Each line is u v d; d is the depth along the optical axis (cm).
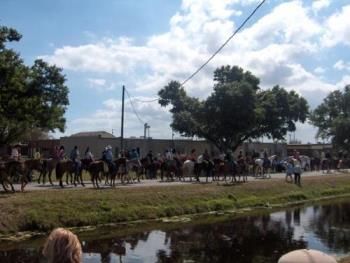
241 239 2345
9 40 3738
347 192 4947
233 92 6184
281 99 7144
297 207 3762
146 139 6681
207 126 6550
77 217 2497
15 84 3784
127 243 2159
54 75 4394
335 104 10388
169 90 6800
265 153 5238
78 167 3309
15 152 3322
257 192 3950
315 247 2188
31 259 1795
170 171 4175
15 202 2402
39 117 4375
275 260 1914
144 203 2947
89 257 1873
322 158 7156
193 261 1859
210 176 4759
